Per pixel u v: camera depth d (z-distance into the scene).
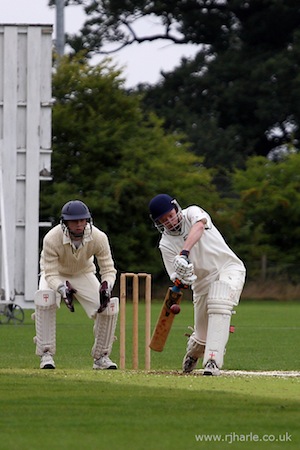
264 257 122.06
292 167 125.56
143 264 118.81
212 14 173.75
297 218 124.00
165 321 37.69
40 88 76.75
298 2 168.25
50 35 76.88
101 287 39.62
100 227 116.88
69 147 119.75
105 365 41.16
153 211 37.56
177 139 125.50
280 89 164.38
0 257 75.19
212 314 37.25
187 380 33.66
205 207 121.19
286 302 118.06
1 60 76.44
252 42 174.00
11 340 60.84
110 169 119.50
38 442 22.28
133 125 122.50
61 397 28.58
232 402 27.88
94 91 120.94
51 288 39.31
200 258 37.81
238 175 126.56
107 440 22.55
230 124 172.38
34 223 76.06
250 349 56.50
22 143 76.44
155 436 23.08
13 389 30.27
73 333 68.31
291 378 35.50
